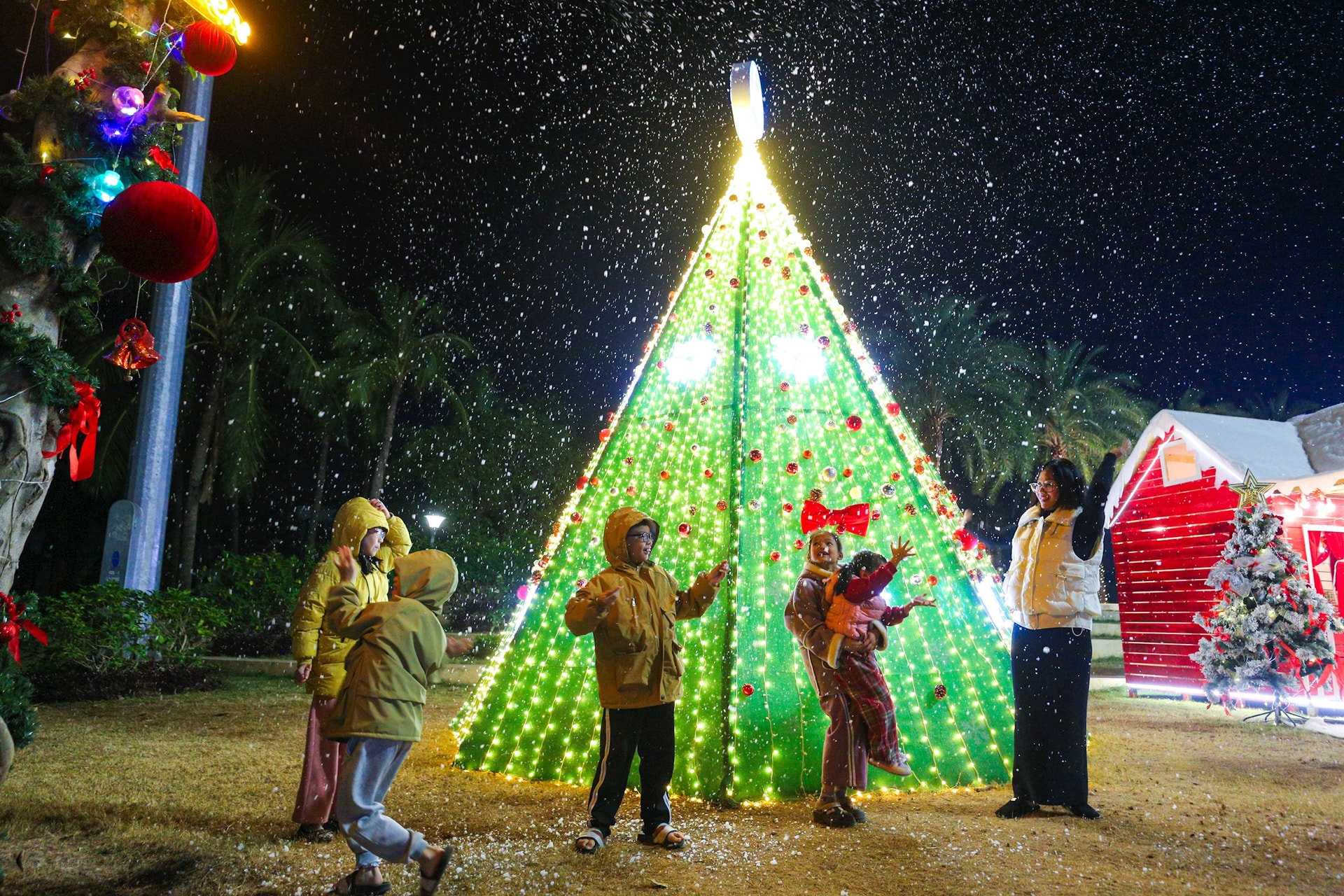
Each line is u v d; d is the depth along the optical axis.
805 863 4.19
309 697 10.32
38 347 4.04
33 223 4.16
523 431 31.33
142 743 7.19
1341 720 9.82
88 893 3.69
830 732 4.98
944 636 6.53
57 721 8.45
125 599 11.23
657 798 4.52
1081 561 5.29
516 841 4.53
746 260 7.30
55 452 4.26
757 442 6.60
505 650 6.88
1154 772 6.54
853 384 7.30
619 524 4.78
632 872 4.04
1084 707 5.22
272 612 16.97
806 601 5.15
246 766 6.31
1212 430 11.52
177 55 4.46
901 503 6.94
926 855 4.32
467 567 27.50
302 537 30.36
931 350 27.16
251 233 23.33
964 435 27.84
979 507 30.91
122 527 12.60
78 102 4.21
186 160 12.91
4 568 4.14
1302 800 5.60
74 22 4.31
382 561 5.04
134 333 4.44
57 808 5.00
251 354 23.31
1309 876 4.07
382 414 29.84
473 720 6.63
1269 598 9.96
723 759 5.46
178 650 11.95
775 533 6.36
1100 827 4.88
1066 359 28.36
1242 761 7.01
